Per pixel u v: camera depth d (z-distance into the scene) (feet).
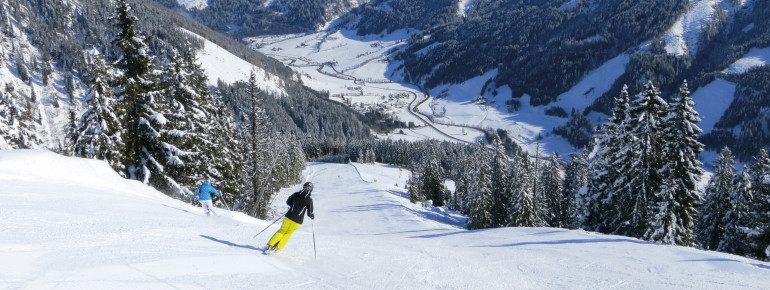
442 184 260.83
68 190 45.01
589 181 100.89
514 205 133.80
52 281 16.22
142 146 80.48
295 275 22.53
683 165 76.64
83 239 24.34
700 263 35.06
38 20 548.31
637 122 81.87
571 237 54.60
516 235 61.77
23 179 46.16
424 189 256.93
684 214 78.48
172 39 655.76
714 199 100.83
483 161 150.82
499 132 642.22
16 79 425.28
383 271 26.43
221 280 19.61
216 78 649.20
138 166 80.23
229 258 23.95
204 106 101.30
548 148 588.91
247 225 41.52
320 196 262.47
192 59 102.47
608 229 95.96
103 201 42.01
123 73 76.38
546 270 31.96
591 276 30.12
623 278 29.55
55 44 506.48
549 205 156.15
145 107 78.28
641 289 26.76
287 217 27.07
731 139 492.54
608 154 93.71
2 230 23.65
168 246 25.27
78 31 570.46
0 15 497.87
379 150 504.43
